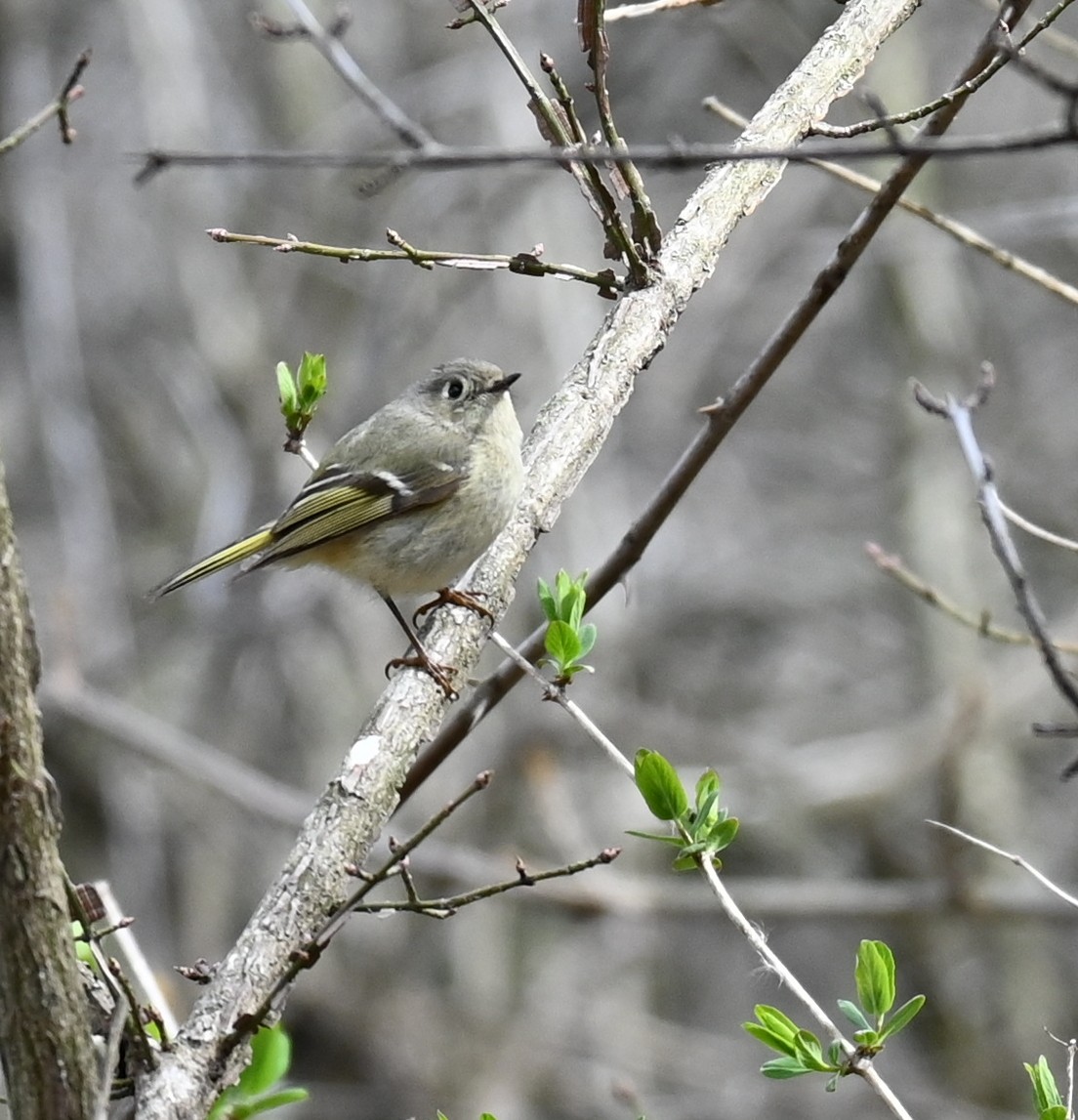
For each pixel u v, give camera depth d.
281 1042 4.33
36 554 15.27
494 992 14.43
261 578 14.31
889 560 6.56
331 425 15.45
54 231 15.39
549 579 14.59
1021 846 14.79
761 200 5.36
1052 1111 3.98
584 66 16.39
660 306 5.17
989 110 17.69
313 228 16.03
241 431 15.24
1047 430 17.55
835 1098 14.09
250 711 15.29
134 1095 3.60
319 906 3.99
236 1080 3.72
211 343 15.56
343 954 14.19
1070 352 18.16
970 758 13.88
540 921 14.98
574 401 5.26
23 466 15.89
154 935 13.86
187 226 15.83
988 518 4.74
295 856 4.10
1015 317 18.23
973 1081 14.87
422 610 5.18
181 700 15.12
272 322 15.95
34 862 3.18
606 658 14.87
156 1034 4.19
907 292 16.64
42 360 14.93
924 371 16.48
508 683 5.67
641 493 17.09
